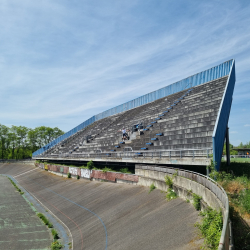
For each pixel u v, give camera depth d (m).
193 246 8.25
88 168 30.67
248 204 9.40
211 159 14.93
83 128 60.88
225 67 27.98
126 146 28.94
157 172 17.69
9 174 64.88
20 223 20.88
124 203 17.38
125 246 10.98
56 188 32.53
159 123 27.69
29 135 93.12
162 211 12.98
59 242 16.09
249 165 18.44
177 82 35.94
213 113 20.64
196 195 11.44
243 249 7.11
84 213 19.59
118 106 51.59
